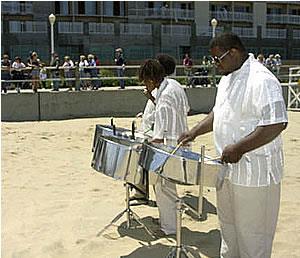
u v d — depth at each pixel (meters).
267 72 3.04
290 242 4.31
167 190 4.28
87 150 9.05
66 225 4.80
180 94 4.36
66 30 36.03
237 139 3.11
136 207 5.37
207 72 18.17
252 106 3.02
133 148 3.84
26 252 4.16
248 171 3.08
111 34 37.31
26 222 4.89
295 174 6.92
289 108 16.95
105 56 37.25
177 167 3.23
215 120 3.26
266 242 3.23
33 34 35.16
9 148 9.09
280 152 3.16
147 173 3.94
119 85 16.92
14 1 34.91
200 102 16.22
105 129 4.69
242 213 3.17
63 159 8.12
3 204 5.48
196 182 3.17
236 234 3.35
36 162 7.83
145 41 38.25
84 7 37.56
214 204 5.48
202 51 40.03
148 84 4.32
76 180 6.60
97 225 4.80
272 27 43.88
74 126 12.59
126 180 3.88
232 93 3.12
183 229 4.68
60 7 36.84
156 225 4.78
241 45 3.11
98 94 14.96
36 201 5.60
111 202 5.56
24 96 14.15
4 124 13.02
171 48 39.16
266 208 3.16
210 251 4.17
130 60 36.16
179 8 40.31
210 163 3.15
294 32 44.56
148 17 38.88
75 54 36.66
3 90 14.31
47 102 14.39
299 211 5.17
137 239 4.43
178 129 4.31
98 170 4.00
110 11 38.25
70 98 14.63
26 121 13.97
